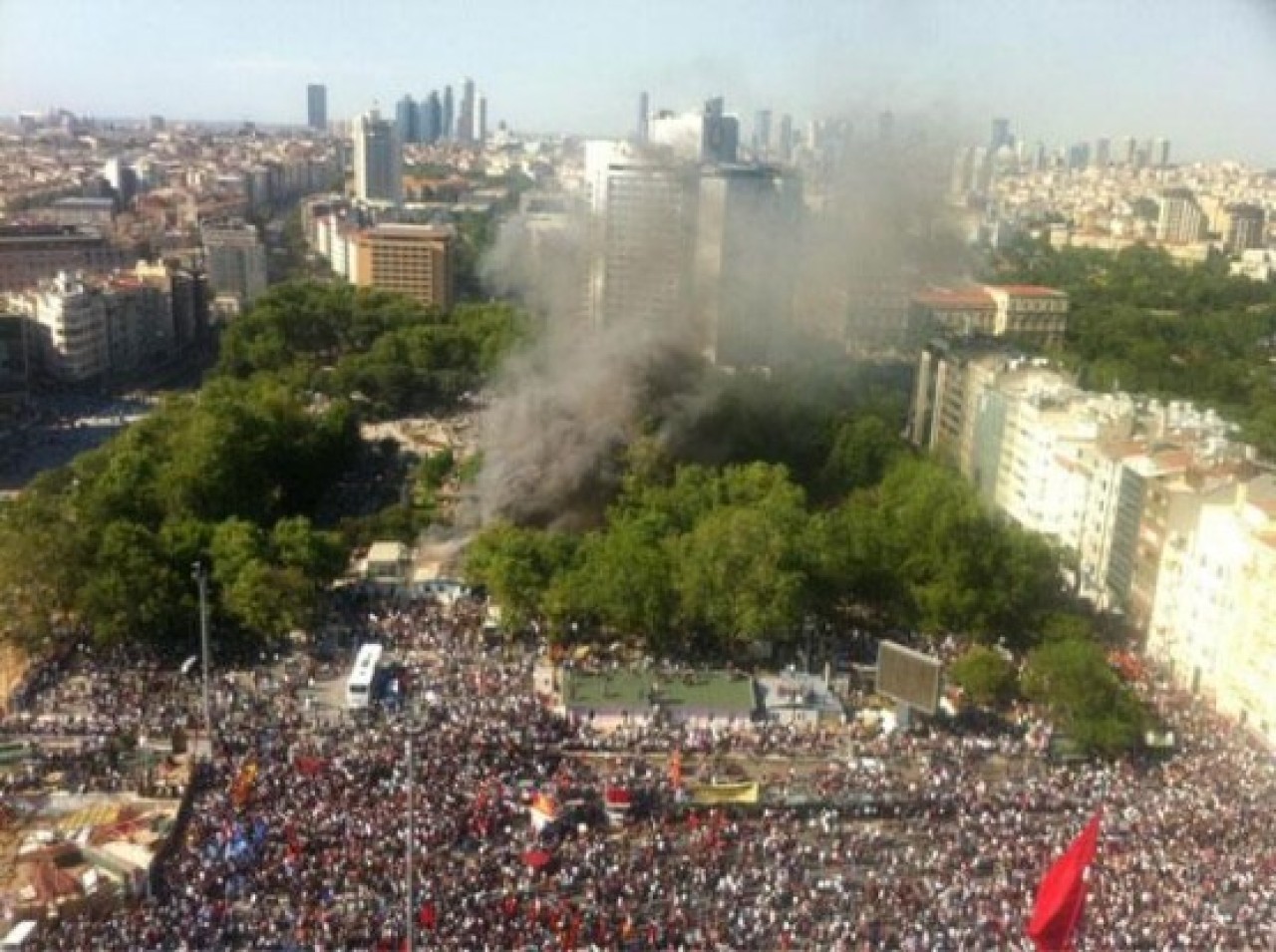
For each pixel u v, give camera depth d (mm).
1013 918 128500
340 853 137125
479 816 146875
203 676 189500
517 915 126688
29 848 142375
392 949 120875
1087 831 97812
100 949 121188
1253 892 134750
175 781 159125
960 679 198750
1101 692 183625
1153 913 129250
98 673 199125
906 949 123625
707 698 197250
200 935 122562
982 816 154750
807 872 140375
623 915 128375
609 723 189875
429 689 196375
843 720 195875
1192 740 191125
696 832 150750
